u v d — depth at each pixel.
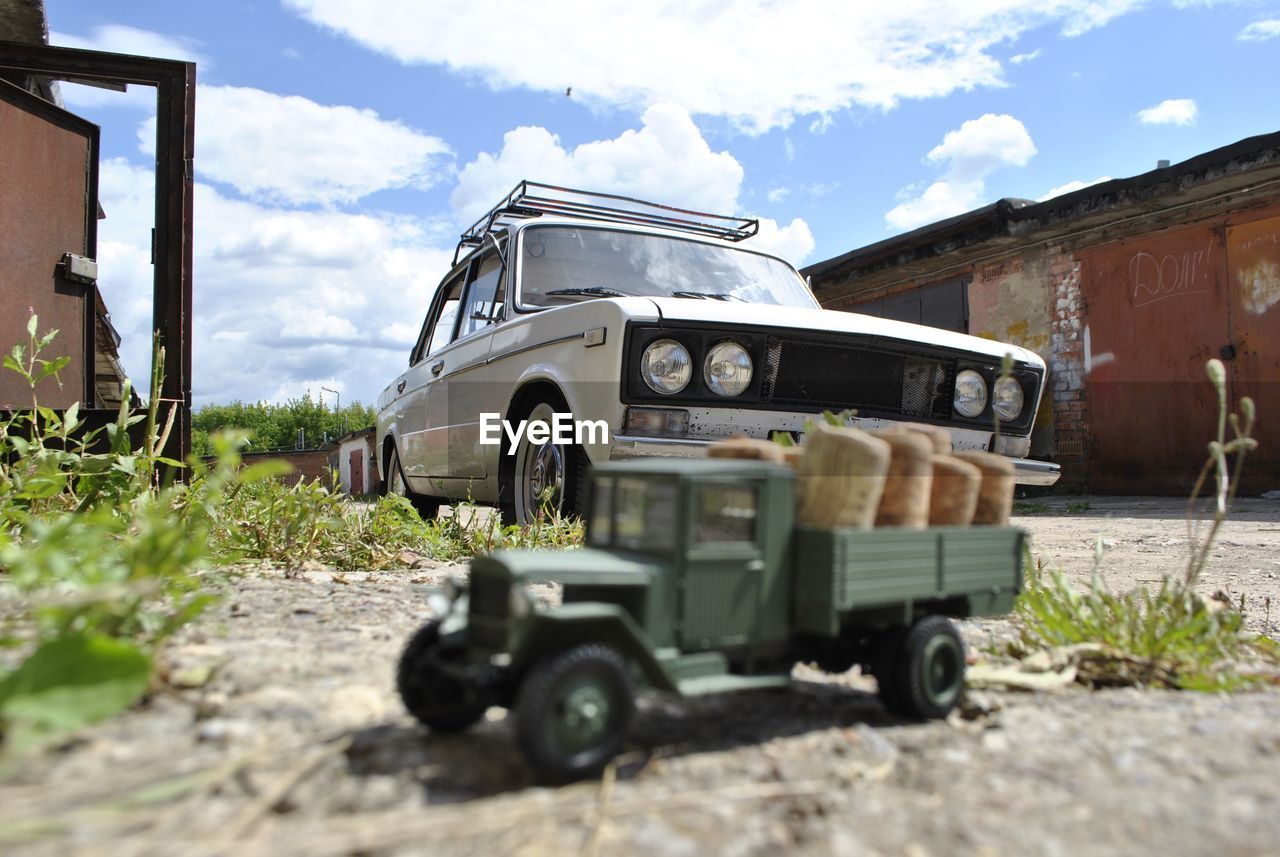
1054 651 2.12
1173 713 1.75
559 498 4.34
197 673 1.69
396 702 1.64
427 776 1.31
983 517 1.94
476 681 1.36
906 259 12.64
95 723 1.35
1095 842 1.17
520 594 1.29
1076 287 10.91
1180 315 9.80
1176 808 1.28
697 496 1.49
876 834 1.18
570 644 1.33
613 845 1.12
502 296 5.15
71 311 4.81
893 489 1.71
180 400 4.84
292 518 3.66
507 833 1.14
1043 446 11.27
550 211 5.78
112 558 1.84
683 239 5.44
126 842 1.06
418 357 7.08
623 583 1.40
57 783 1.21
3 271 4.43
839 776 1.38
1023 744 1.55
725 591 1.51
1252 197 9.06
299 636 2.17
